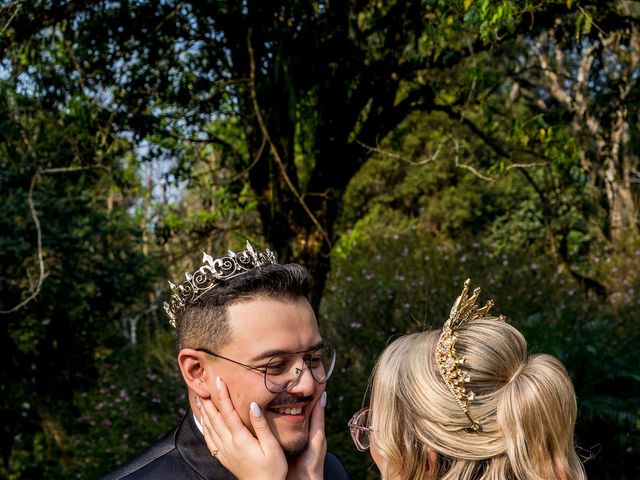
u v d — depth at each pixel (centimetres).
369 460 620
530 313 666
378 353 668
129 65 525
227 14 472
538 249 823
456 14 424
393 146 638
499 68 599
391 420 165
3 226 689
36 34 462
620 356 516
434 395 159
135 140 534
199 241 576
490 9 371
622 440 470
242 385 158
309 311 164
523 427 152
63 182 641
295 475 165
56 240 703
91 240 783
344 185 490
